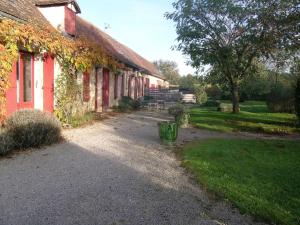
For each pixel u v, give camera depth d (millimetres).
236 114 19344
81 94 13336
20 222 3953
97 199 4746
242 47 18656
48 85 12242
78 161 6887
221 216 4305
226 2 17359
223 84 22750
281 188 5410
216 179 5727
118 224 3986
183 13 18234
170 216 4262
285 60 18812
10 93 9852
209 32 18516
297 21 14570
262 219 4219
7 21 9008
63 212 4266
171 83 77750
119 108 20219
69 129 11164
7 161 6680
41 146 8156
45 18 14016
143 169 6441
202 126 13539
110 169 6348
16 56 9352
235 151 8258
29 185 5258
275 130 13031
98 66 17328
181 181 5742
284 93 22766
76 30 17969
